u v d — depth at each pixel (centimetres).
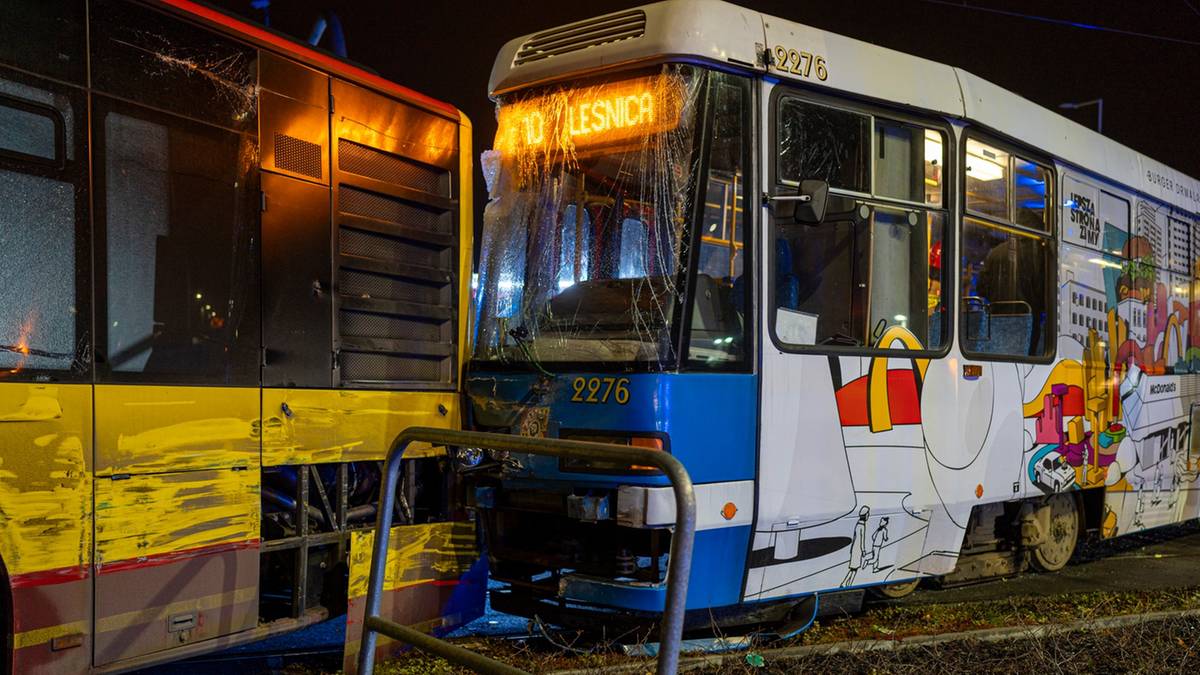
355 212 509
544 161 540
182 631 422
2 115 373
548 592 516
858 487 538
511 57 560
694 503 277
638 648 496
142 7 421
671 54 490
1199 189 923
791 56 518
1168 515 843
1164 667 486
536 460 496
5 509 366
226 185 448
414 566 516
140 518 408
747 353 495
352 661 480
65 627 382
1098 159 746
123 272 408
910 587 628
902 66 575
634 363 475
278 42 475
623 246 503
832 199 534
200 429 430
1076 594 657
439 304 554
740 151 501
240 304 450
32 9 385
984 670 481
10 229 374
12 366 372
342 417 493
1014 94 663
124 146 411
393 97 532
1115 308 766
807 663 485
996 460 625
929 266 585
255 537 452
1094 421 729
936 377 582
